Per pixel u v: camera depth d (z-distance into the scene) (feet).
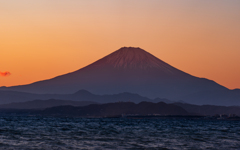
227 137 510.17
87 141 405.18
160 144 390.42
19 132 524.93
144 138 460.55
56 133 517.96
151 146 369.91
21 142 383.24
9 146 349.20
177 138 474.08
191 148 362.53
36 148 338.75
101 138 445.37
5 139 412.36
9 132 521.65
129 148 351.25
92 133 529.86
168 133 572.92
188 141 433.48
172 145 384.27
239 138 495.00
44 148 339.77
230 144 405.80
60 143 379.55
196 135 540.11
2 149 328.70
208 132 629.10
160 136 501.56
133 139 441.68
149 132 585.63
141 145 376.48
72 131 568.82
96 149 339.77
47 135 478.59
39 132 533.14
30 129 602.85
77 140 414.41
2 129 588.50
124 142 401.70
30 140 405.59
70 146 356.59
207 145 391.86
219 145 393.91
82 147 350.84
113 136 481.05
